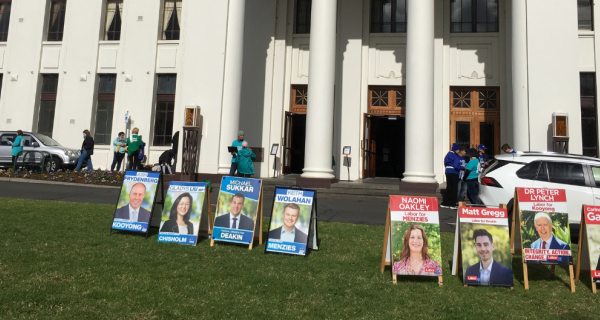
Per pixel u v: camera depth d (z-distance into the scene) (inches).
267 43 656.4
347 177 619.2
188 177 551.5
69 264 183.6
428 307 153.5
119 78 670.5
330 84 511.8
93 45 684.1
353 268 200.1
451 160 433.1
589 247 183.5
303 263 205.0
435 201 194.1
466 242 187.0
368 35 637.9
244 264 198.5
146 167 611.2
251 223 234.8
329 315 140.9
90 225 271.1
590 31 541.0
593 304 163.0
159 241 239.0
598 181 298.4
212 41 577.6
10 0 729.0
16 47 710.5
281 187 234.1
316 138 506.3
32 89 699.4
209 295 154.7
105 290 153.6
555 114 471.5
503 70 592.7
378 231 289.4
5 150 642.2
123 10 678.5
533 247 186.9
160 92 666.2
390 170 669.9
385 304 153.9
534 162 309.9
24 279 161.5
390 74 630.5
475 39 603.8
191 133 560.1
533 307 157.9
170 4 677.9
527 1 497.4
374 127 652.1
